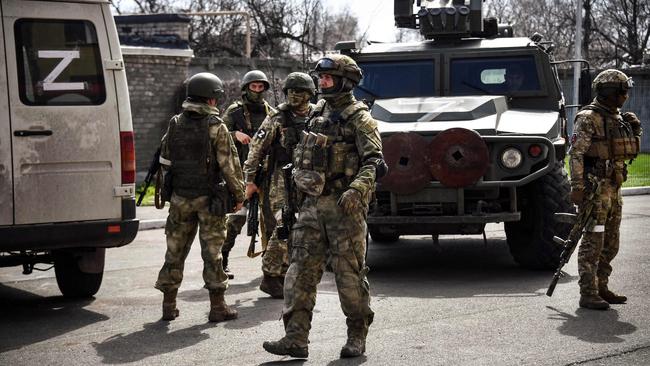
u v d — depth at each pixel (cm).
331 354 773
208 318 927
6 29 927
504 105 1249
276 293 1027
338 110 751
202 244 909
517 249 1188
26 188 931
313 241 749
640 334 830
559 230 1145
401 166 1112
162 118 2767
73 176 950
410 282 1120
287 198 783
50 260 1017
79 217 953
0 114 920
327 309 958
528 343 801
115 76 972
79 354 798
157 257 1370
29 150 931
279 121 943
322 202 745
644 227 1648
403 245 1502
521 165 1123
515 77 1292
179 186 902
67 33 953
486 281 1117
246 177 966
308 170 746
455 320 893
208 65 3039
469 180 1101
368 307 760
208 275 909
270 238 1022
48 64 942
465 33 1338
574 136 926
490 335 831
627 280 1095
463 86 1298
